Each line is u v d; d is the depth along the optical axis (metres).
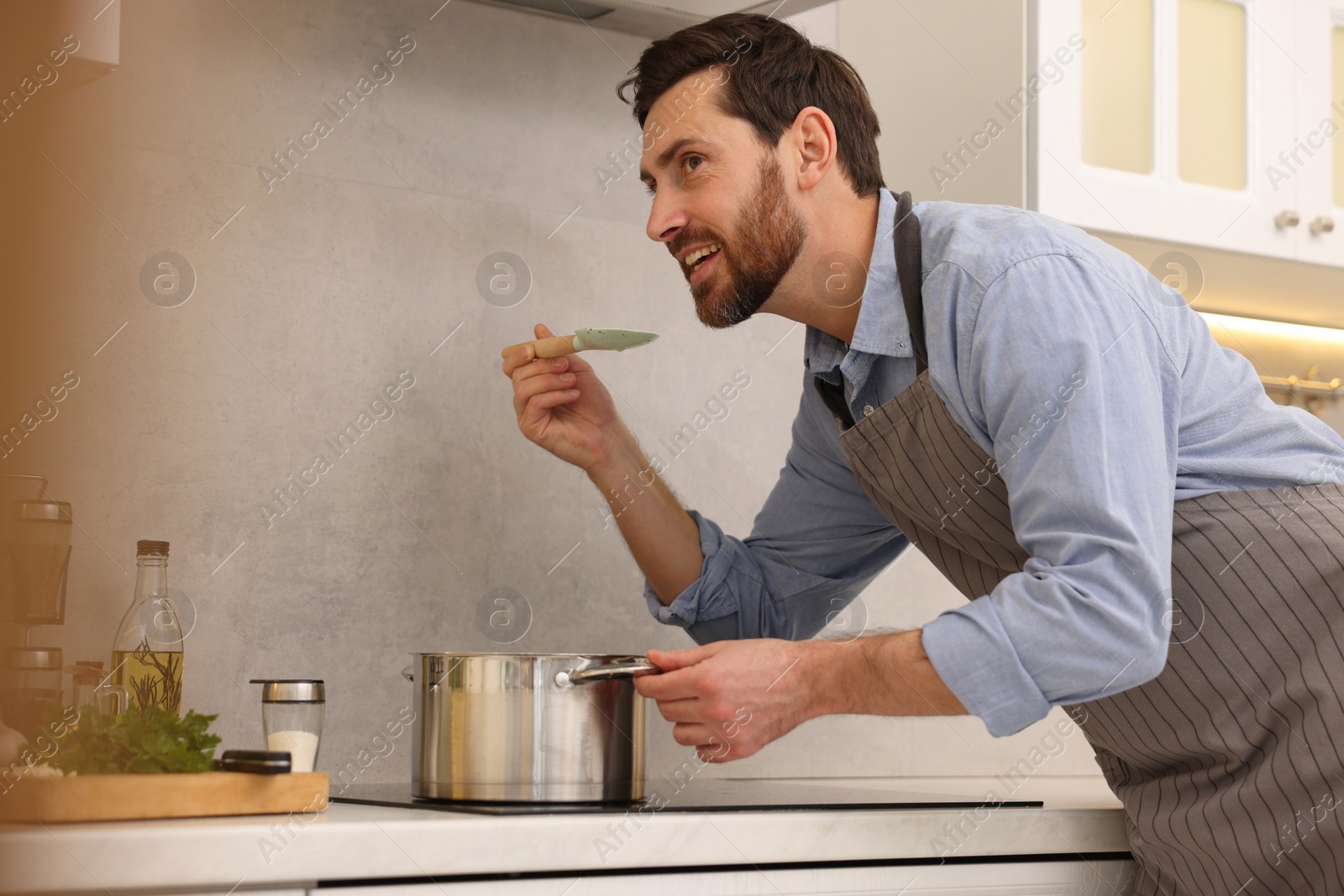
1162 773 1.13
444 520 1.46
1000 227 1.10
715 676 1.02
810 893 1.01
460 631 1.46
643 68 1.30
